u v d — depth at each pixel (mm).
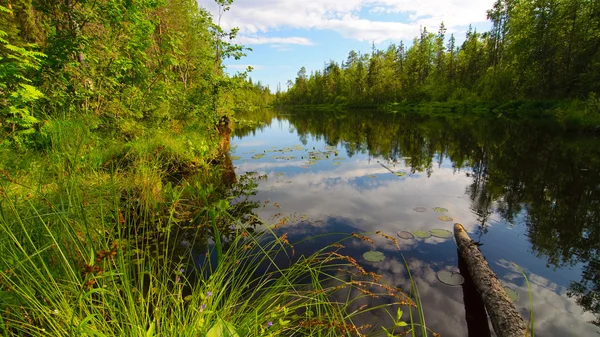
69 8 4281
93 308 1170
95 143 3549
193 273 2273
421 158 8016
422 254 2859
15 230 1521
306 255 2748
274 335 1388
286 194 4777
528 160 7289
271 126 21172
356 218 3750
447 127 15586
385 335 1827
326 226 3488
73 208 1630
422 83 36062
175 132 6121
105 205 2291
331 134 14820
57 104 4023
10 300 1218
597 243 3096
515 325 1835
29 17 6523
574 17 18125
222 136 7684
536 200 4473
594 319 2020
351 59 51312
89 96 4484
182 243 2736
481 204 4312
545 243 3133
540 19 19688
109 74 4848
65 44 4176
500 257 2867
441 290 2309
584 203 4277
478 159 7660
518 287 2402
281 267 2496
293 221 3619
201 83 7219
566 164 6723
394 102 37938
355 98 43938
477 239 3229
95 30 4977
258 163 7434
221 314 1368
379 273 2520
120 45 5051
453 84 30859
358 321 1947
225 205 1734
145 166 3854
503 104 21453
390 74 40656
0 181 1607
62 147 2600
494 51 28266
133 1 4684
